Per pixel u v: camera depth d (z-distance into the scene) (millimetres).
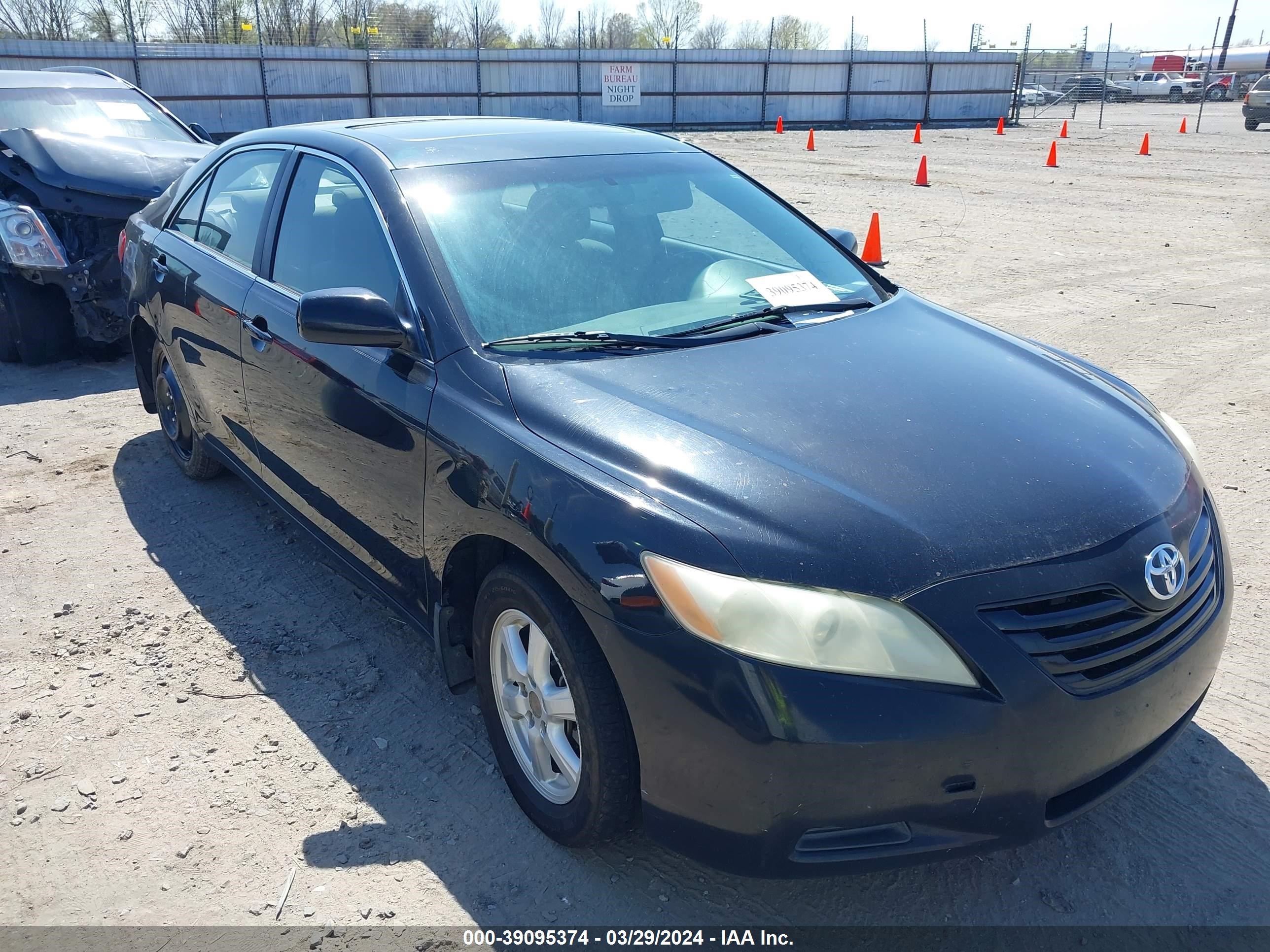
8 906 2439
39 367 7098
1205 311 8336
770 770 2035
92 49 24781
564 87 30891
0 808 2766
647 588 2139
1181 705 2367
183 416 4840
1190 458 2789
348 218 3318
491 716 2775
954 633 2041
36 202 6859
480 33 31844
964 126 34875
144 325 4984
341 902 2453
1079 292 9047
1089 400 2826
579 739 2396
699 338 2908
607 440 2389
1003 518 2197
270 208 3803
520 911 2436
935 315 3385
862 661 2021
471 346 2775
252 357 3686
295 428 3488
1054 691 2086
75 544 4359
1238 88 51531
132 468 5211
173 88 25938
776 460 2303
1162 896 2477
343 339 2809
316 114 27969
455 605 2895
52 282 6504
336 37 34719
